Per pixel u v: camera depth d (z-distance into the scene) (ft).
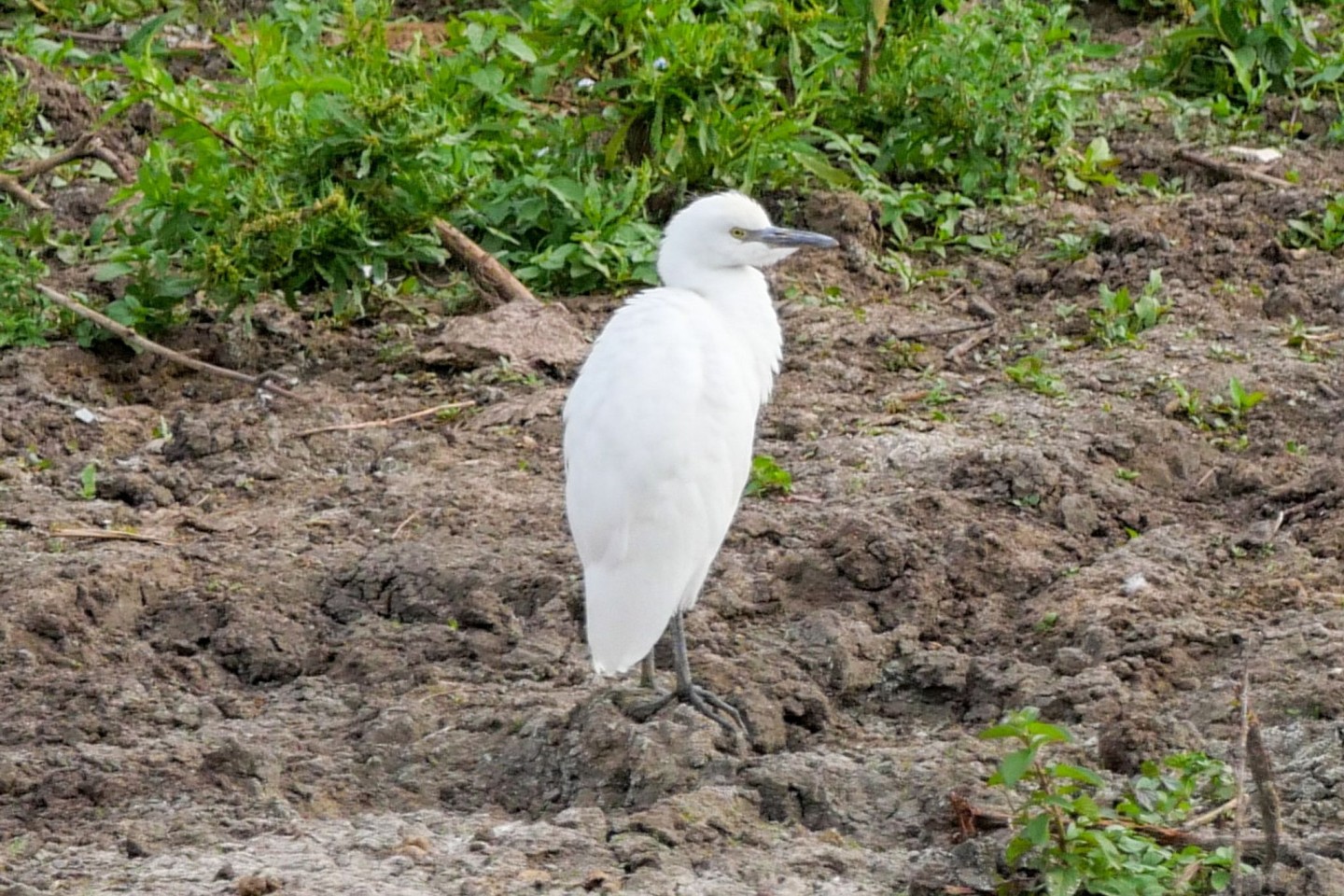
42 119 55.67
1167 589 33.50
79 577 33.96
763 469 38.04
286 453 40.65
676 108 49.80
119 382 44.75
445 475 39.32
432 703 30.60
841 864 25.41
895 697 31.50
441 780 28.71
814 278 49.32
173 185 47.88
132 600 33.88
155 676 31.96
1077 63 60.13
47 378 43.98
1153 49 62.90
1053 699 30.12
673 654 31.96
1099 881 23.56
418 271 48.85
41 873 25.46
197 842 26.40
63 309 45.80
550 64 50.93
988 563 34.83
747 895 24.44
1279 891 24.03
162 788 28.04
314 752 29.40
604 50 50.14
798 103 50.80
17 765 28.50
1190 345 44.86
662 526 28.40
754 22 51.44
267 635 32.89
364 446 41.09
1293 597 33.22
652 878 24.81
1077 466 38.34
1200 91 60.59
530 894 24.29
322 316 47.50
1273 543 35.65
